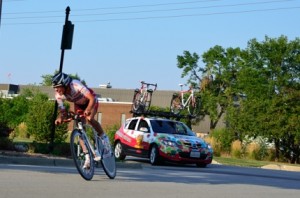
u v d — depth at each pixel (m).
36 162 13.18
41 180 9.38
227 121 43.00
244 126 40.25
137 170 14.06
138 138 20.84
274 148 40.72
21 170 11.00
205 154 19.91
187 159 19.53
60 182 9.28
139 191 8.83
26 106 46.91
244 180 12.89
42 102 29.14
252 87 53.75
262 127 39.62
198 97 26.98
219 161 28.16
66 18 16.56
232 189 10.12
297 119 39.25
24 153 15.21
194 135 21.16
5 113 46.56
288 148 40.50
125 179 10.69
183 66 70.19
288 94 41.22
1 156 12.90
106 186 9.17
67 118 9.74
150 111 25.03
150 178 11.39
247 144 39.50
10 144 16.11
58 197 7.55
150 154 20.22
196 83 69.75
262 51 54.31
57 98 9.63
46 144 16.70
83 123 9.88
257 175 16.16
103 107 71.94
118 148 22.11
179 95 26.80
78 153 9.72
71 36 16.52
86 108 9.72
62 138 28.38
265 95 52.97
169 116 25.27
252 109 40.81
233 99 66.94
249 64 55.28
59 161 13.49
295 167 28.95
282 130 39.16
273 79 53.88
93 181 9.82
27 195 7.53
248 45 55.28
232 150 38.28
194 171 16.08
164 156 19.53
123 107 71.06
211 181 11.70
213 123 68.31
